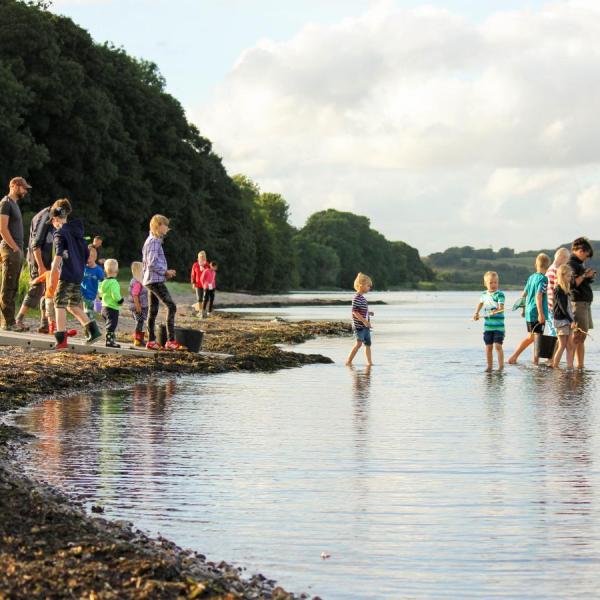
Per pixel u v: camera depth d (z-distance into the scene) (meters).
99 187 65.88
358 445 8.64
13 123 56.06
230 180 93.62
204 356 16.09
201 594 4.47
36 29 61.12
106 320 15.55
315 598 4.79
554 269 16.48
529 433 9.34
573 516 6.25
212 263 31.69
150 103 75.38
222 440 8.80
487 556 5.45
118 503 6.45
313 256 182.25
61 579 4.53
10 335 15.30
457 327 31.30
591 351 20.80
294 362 16.83
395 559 5.39
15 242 16.38
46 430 9.19
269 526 5.99
